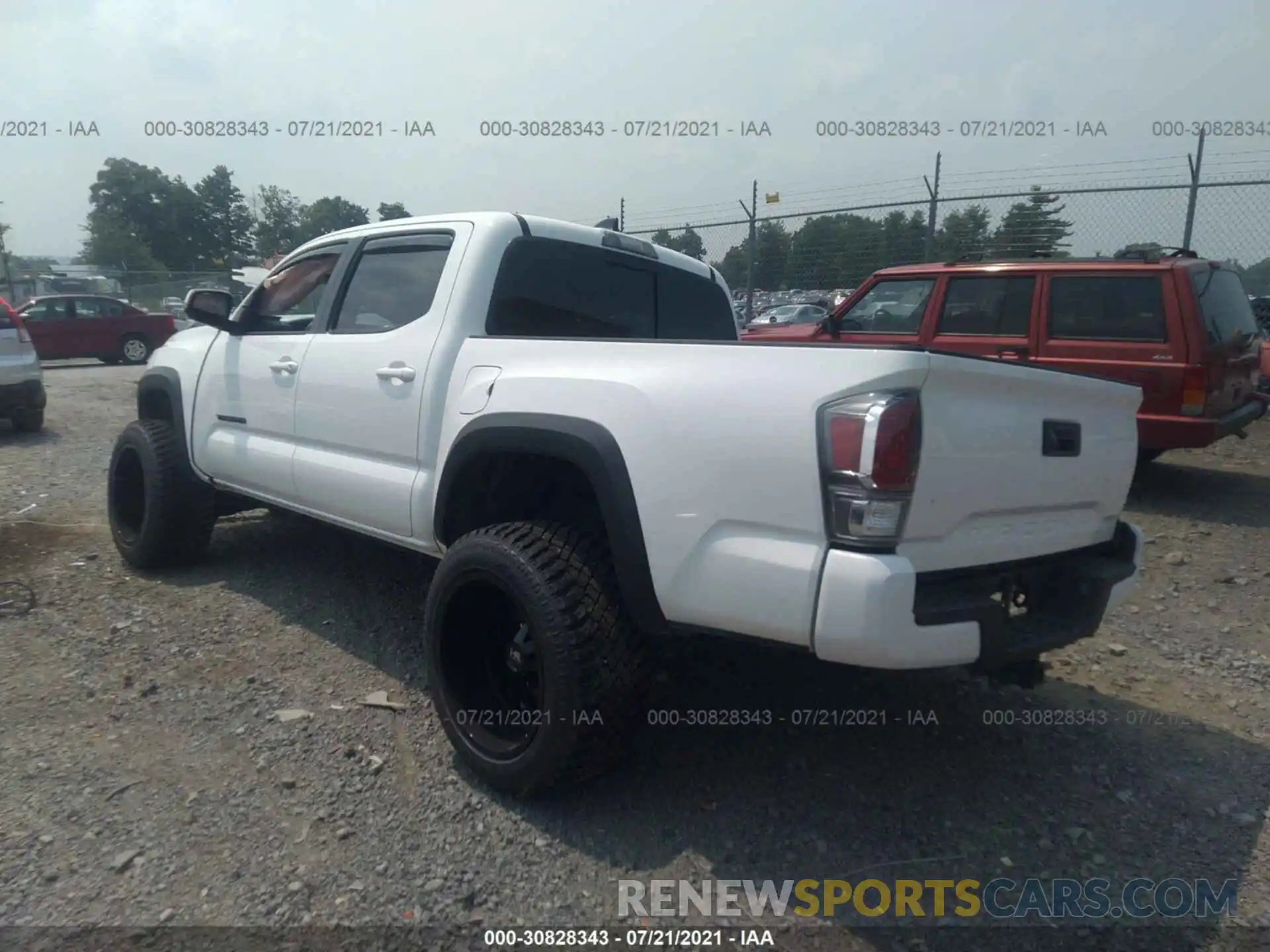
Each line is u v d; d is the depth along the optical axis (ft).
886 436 7.59
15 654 13.03
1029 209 37.42
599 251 13.42
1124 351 23.07
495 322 11.77
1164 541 20.27
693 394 8.68
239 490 15.23
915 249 41.86
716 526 8.43
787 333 30.27
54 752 10.45
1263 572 18.12
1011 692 12.77
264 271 24.56
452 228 12.34
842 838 9.35
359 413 12.35
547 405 9.82
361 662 13.03
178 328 79.77
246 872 8.53
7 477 24.72
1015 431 8.89
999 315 25.25
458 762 10.51
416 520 11.48
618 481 9.02
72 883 8.30
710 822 9.52
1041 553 9.69
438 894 8.33
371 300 13.07
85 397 43.70
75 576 16.40
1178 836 9.55
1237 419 23.41
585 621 9.03
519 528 9.71
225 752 10.59
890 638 7.64
